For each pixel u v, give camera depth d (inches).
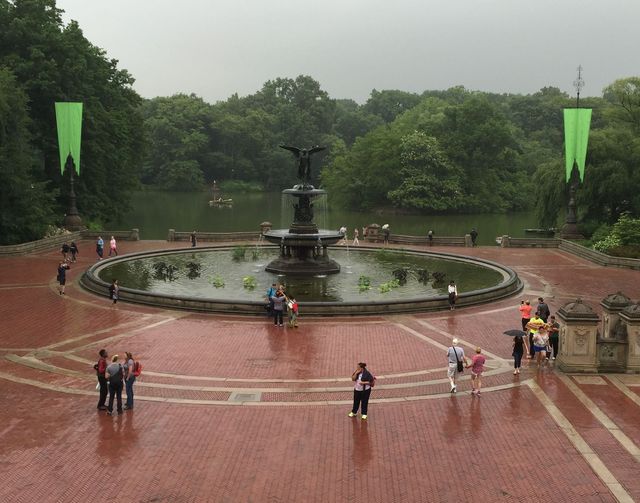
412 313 1347.2
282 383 915.4
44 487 613.6
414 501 595.2
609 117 3112.7
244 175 7047.2
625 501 596.1
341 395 869.2
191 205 5339.6
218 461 670.5
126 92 3417.8
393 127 5693.9
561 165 2780.5
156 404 829.2
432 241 2583.7
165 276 1701.5
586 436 737.0
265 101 7859.3
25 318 1277.1
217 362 1007.0
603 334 1047.6
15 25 2591.0
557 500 597.3
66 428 749.3
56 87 2625.5
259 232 2642.7
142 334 1163.3
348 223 4197.8
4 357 1024.2
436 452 695.1
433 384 915.4
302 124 7096.5
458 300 1409.9
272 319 1279.5
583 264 2069.4
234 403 835.4
